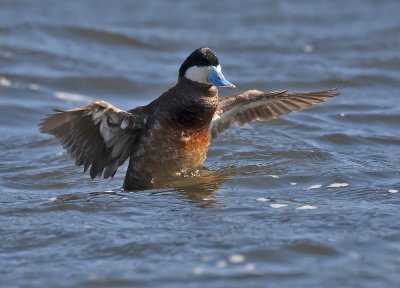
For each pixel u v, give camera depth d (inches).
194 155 503.8
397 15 1085.8
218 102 536.4
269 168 535.2
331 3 1158.3
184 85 497.0
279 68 878.4
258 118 554.3
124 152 502.3
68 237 414.0
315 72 857.5
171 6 1149.1
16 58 887.7
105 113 473.4
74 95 802.2
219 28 1044.5
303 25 1053.8
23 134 671.8
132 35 974.4
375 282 356.5
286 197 474.3
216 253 388.5
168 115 490.9
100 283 360.5
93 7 1130.7
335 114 703.7
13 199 485.4
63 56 905.5
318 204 457.7
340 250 389.1
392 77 840.3
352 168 532.7
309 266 373.7
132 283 359.6
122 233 416.5
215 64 496.4
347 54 927.7
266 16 1096.8
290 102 545.3
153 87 824.9
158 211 450.3
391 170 530.0
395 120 689.0
